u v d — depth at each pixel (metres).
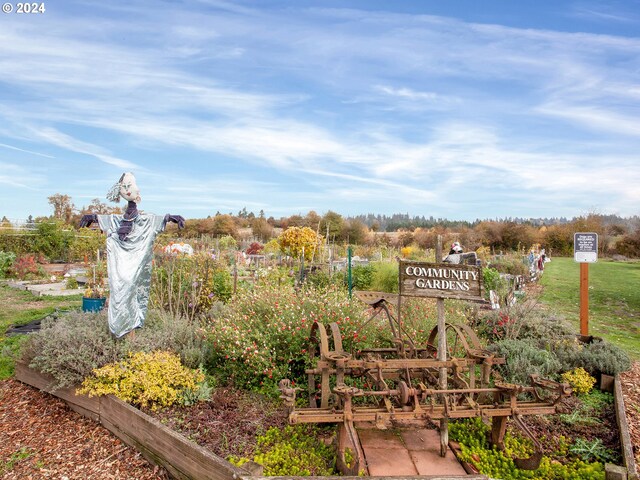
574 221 37.84
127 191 6.01
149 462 4.40
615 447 4.61
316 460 4.10
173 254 9.90
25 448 4.75
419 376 5.16
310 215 46.91
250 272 14.52
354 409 4.04
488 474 4.05
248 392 5.55
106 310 6.98
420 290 4.54
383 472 3.98
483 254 23.72
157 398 5.07
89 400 5.35
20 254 23.39
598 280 19.55
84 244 24.88
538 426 5.05
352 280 13.00
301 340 5.80
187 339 6.40
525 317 7.77
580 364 6.51
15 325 10.01
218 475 3.59
